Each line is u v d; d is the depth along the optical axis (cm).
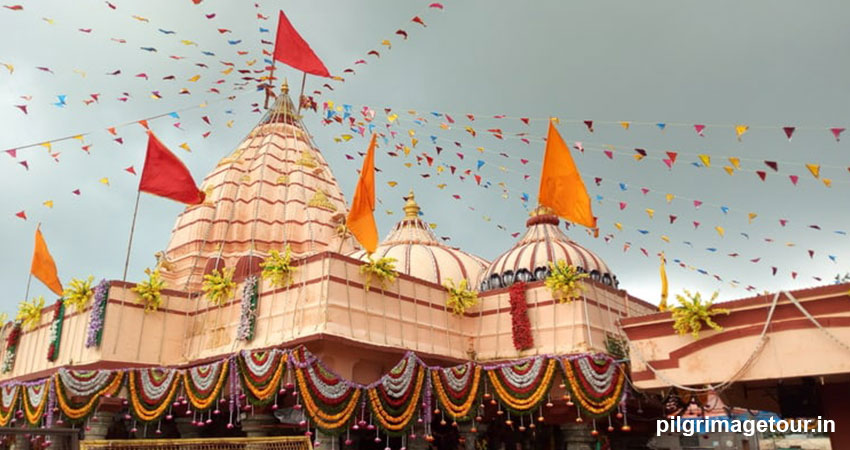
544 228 2762
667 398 1850
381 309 2150
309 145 3944
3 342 2948
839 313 1380
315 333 1912
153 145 2334
